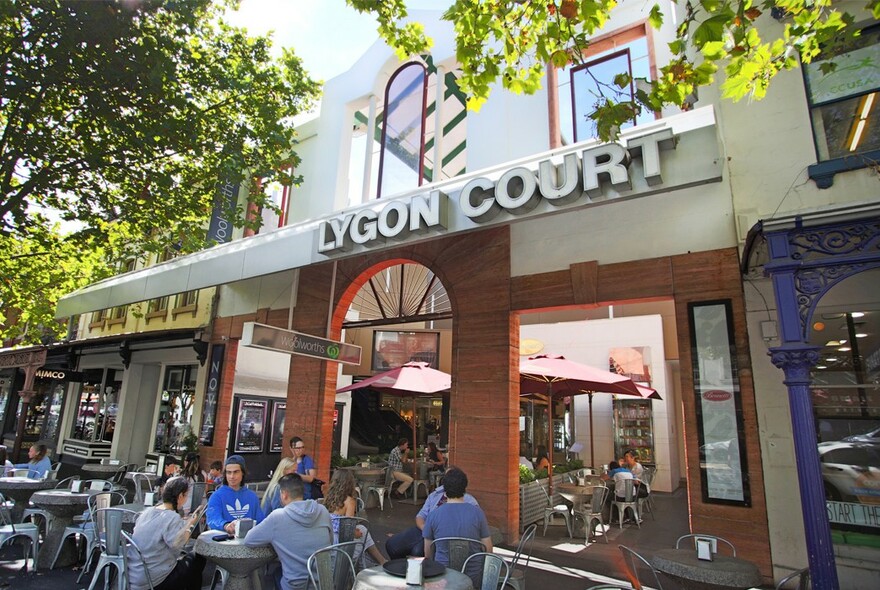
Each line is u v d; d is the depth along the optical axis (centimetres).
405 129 1047
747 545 567
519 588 482
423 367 1177
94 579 505
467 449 780
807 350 424
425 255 895
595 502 837
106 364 1758
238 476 533
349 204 1162
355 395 1911
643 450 1504
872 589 529
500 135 908
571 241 755
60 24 768
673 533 902
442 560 430
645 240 698
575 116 864
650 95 495
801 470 412
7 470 903
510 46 566
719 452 600
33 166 873
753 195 634
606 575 627
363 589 339
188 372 1466
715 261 645
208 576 615
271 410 1411
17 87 766
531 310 777
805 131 619
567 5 492
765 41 650
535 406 1848
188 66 951
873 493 551
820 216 431
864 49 607
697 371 629
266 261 852
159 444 1491
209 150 995
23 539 718
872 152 577
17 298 1434
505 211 625
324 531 444
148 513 468
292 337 781
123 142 884
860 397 577
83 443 1688
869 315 587
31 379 1480
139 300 1057
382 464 1370
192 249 1086
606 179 560
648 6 830
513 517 740
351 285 1007
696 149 526
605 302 712
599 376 863
